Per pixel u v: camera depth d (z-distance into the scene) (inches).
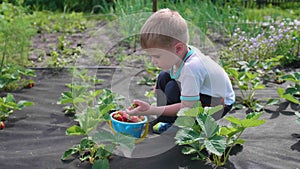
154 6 182.2
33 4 291.7
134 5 217.2
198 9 215.2
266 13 275.6
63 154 98.0
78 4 311.3
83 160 94.9
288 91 127.0
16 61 168.1
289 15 262.2
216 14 227.9
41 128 113.7
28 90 145.1
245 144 101.7
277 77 156.6
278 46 182.2
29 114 123.2
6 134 109.4
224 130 87.7
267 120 117.9
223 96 104.3
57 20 253.4
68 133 93.0
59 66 169.9
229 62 169.5
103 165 88.5
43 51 191.0
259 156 95.7
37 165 93.4
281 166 91.6
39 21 242.5
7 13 209.2
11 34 157.8
